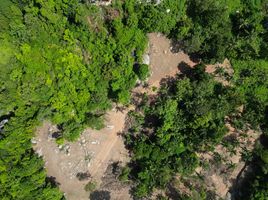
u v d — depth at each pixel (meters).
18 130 44.00
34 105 45.38
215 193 48.66
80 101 46.94
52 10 44.69
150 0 46.97
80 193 48.62
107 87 48.16
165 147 47.34
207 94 48.19
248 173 48.81
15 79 43.00
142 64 47.97
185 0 48.47
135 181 48.47
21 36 42.50
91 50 47.44
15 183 43.06
